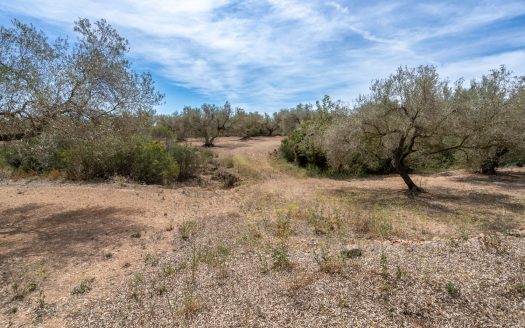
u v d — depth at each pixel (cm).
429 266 378
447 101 903
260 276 382
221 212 784
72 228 652
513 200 898
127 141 922
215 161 1923
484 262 385
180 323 297
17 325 316
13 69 573
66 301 362
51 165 1273
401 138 976
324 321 286
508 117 955
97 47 730
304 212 744
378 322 282
